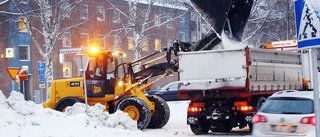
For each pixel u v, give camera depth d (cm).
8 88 4488
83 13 4462
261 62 1488
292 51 1820
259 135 1012
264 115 1016
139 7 4628
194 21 4375
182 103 2800
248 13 1135
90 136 1205
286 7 3875
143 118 1638
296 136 962
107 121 1444
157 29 5050
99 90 1767
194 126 1530
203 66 1477
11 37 4325
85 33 4638
